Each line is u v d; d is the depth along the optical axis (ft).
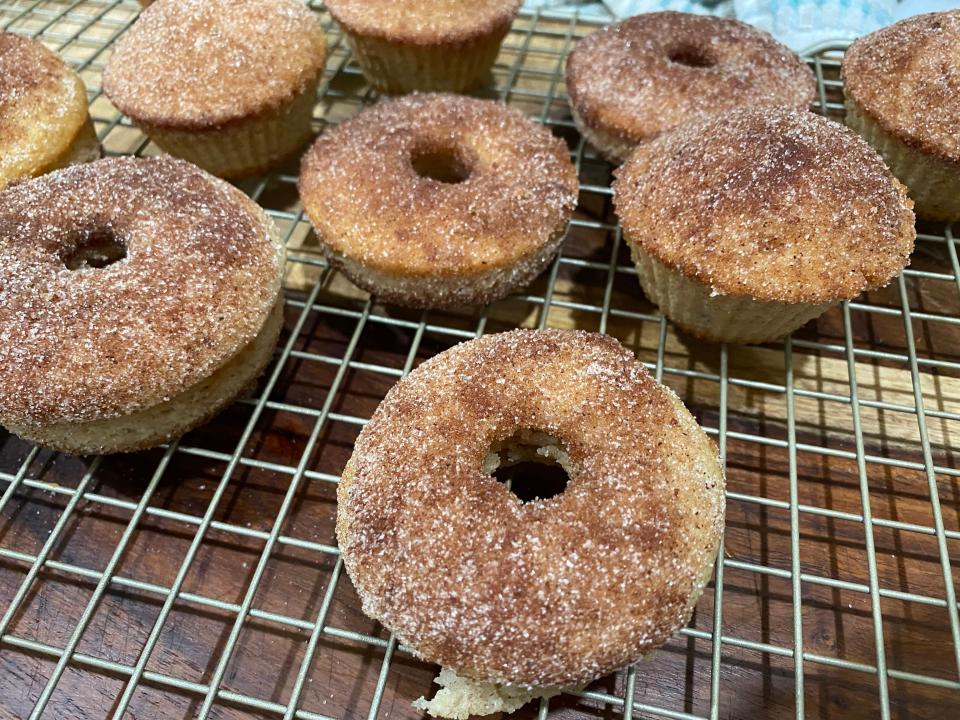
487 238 0.62
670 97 0.72
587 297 0.72
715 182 0.59
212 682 0.46
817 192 0.57
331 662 0.51
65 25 0.98
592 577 0.44
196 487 0.59
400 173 0.66
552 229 0.65
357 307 0.70
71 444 0.57
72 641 0.48
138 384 0.53
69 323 0.54
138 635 0.52
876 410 0.63
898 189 0.61
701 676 0.50
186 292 0.56
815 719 0.48
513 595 0.44
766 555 0.55
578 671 0.43
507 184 0.66
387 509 0.47
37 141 0.70
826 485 0.59
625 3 0.97
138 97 0.72
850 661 0.51
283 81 0.74
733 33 0.79
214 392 0.58
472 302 0.66
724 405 0.59
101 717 0.49
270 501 0.58
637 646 0.44
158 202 0.61
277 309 0.63
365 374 0.66
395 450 0.50
